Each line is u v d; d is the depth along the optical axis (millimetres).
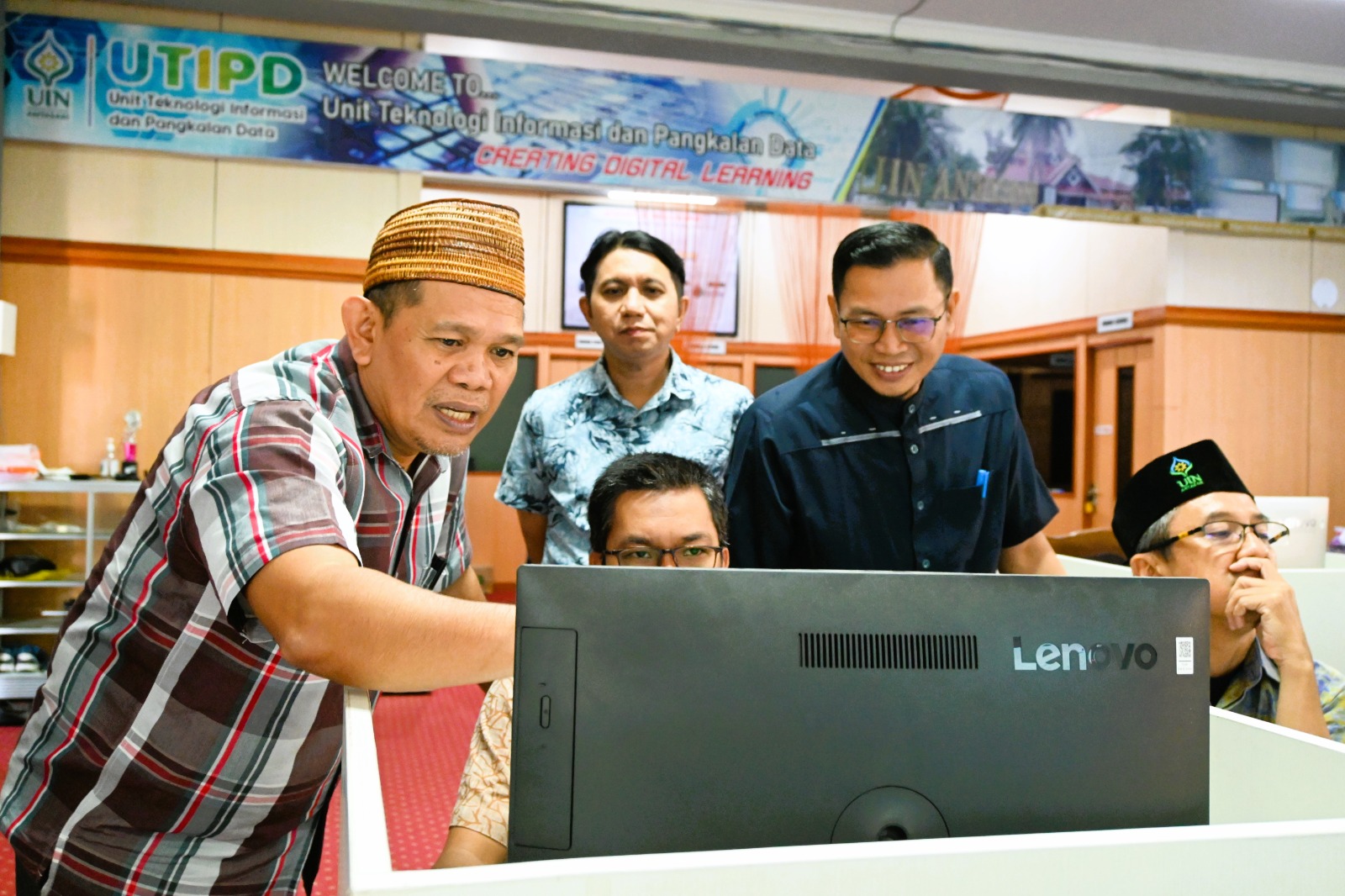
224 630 1105
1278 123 6465
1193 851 596
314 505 904
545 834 667
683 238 7680
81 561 4988
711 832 669
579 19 5090
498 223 1032
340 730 1263
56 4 4727
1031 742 700
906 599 698
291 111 4895
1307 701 1557
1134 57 5801
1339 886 618
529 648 674
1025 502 2111
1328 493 6742
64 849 1185
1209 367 6551
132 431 4891
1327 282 6680
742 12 5285
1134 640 721
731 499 2041
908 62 5555
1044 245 7715
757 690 678
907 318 1752
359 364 1095
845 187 5582
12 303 4699
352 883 495
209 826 1210
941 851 560
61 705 1208
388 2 4816
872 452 1980
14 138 4688
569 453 2551
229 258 4973
